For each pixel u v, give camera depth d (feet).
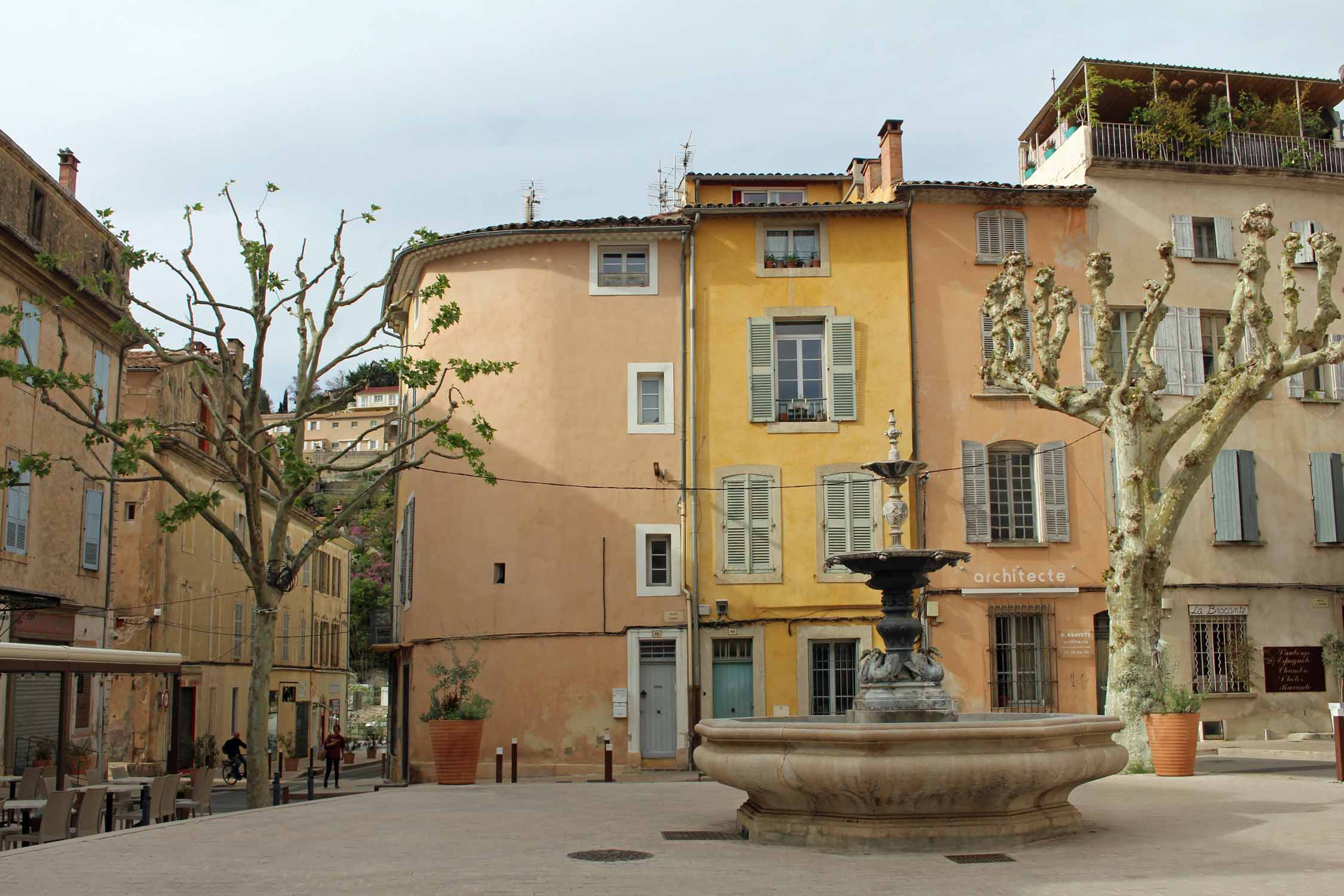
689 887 26.84
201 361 65.92
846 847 32.86
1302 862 29.63
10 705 76.64
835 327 90.38
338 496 225.97
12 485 63.05
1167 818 39.14
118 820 50.37
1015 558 88.53
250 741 61.36
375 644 99.66
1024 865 29.76
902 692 42.37
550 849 33.83
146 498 114.52
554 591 87.04
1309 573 92.32
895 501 46.14
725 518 87.97
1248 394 63.52
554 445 88.84
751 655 86.79
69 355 88.07
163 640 112.98
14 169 79.36
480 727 72.90
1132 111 100.63
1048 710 86.89
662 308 90.74
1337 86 100.68
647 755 85.40
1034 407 90.53
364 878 28.45
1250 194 96.73
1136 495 64.44
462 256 92.73
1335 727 52.08
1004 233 92.79
